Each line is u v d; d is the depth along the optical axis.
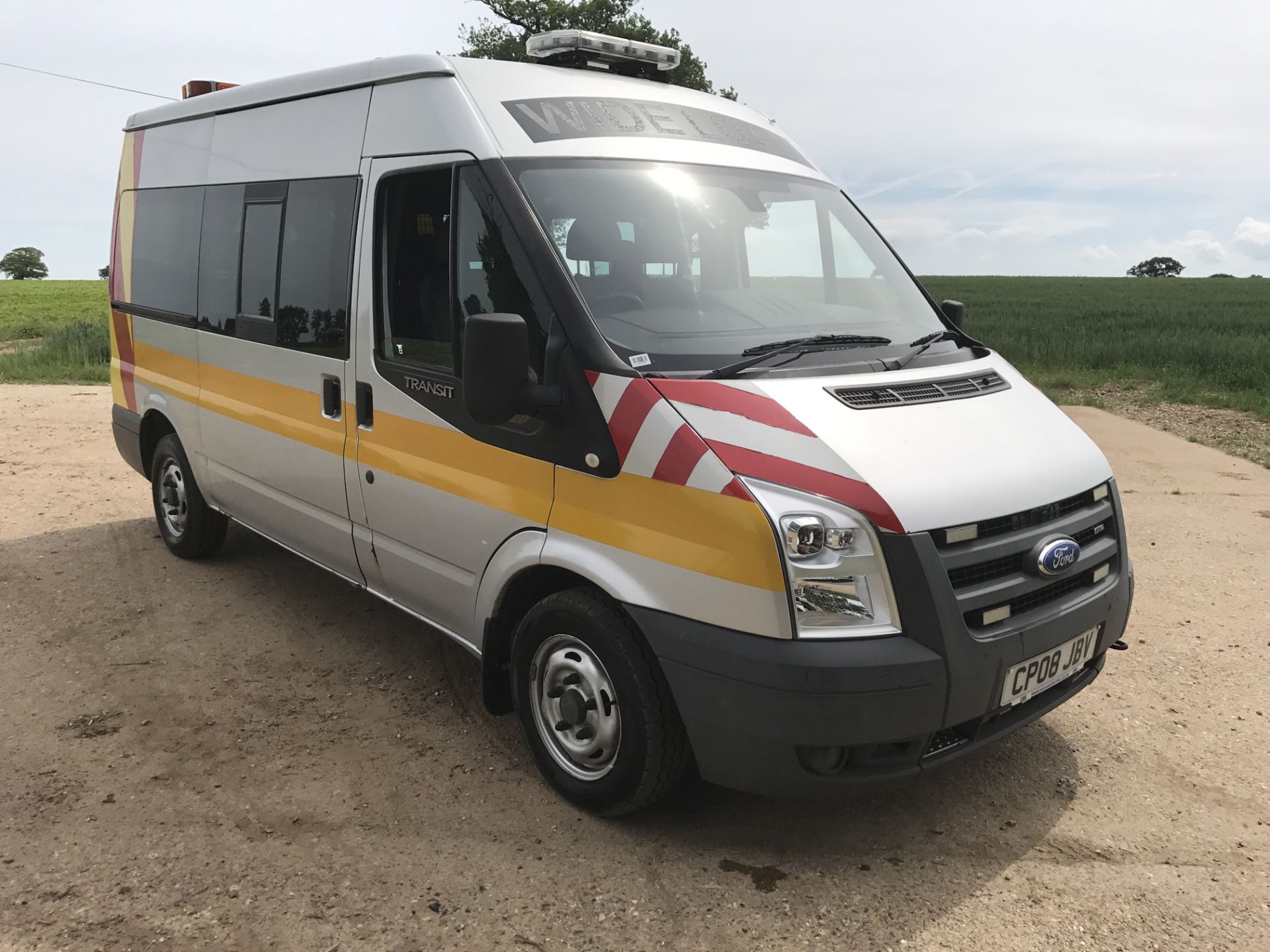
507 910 2.77
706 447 2.74
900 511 2.65
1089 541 3.23
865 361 3.28
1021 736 3.87
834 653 2.60
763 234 3.75
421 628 4.89
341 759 3.61
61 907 2.74
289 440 4.42
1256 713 4.07
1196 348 17.23
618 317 3.12
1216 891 2.89
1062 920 2.76
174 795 3.33
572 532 3.05
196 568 5.71
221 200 4.91
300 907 2.76
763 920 2.74
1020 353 17.88
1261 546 6.40
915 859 3.04
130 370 6.04
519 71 3.69
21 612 4.98
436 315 3.52
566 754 3.30
